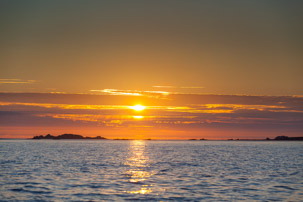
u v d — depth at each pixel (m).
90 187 44.03
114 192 40.88
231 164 75.75
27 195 39.09
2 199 37.28
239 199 37.25
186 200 36.81
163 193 40.28
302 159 92.44
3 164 73.44
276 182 48.50
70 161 82.06
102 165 72.06
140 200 36.84
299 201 36.41
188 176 54.44
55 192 40.72
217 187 44.12
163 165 72.81
